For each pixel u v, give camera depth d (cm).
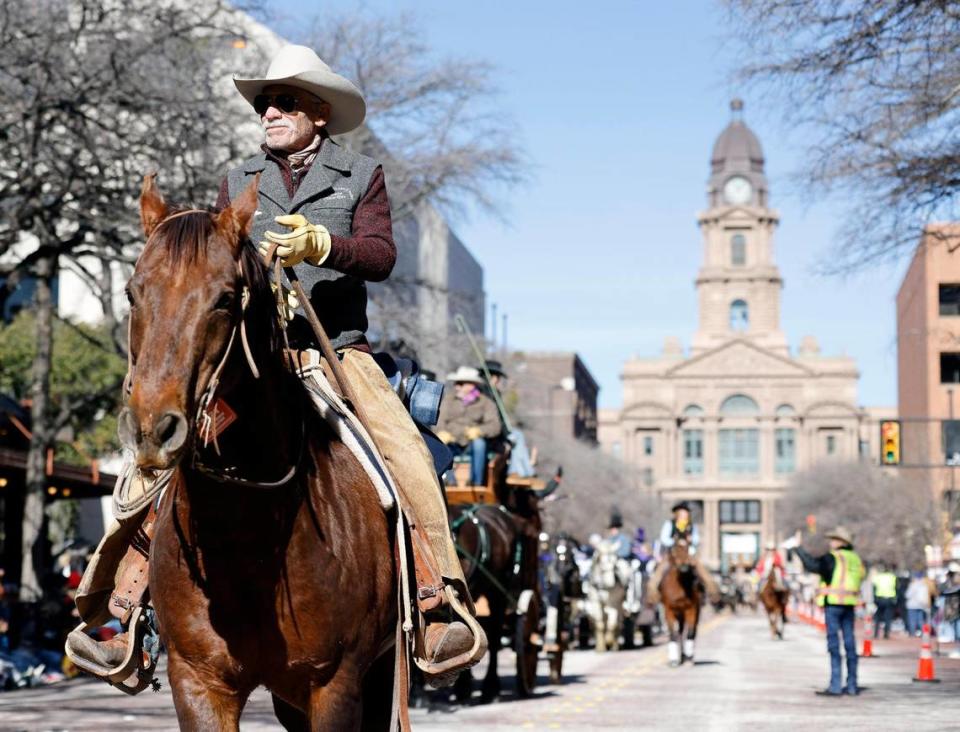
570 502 8212
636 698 1764
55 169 2288
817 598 1883
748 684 2062
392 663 584
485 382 1717
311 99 596
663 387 14538
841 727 1403
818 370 14350
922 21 1814
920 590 4416
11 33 2203
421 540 567
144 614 555
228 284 458
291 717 593
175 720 1421
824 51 1873
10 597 2505
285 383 512
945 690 1956
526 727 1371
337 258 549
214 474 479
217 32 2666
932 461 7569
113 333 3112
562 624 2070
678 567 2591
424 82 3055
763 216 15500
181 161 2355
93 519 5238
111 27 2359
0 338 4603
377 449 558
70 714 1487
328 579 507
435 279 6216
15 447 3650
